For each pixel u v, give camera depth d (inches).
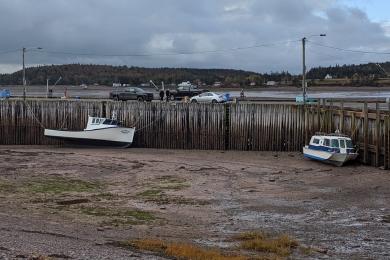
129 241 691.4
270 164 1617.9
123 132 1977.1
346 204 1062.4
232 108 1926.7
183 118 1977.1
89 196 1117.7
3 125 2087.8
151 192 1179.3
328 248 728.3
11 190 1153.4
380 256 689.6
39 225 788.6
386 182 1296.8
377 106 1502.2
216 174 1438.2
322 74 5344.5
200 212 978.1
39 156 1733.5
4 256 551.2
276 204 1062.4
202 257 613.0
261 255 669.3
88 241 674.2
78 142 2003.0
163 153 1866.4
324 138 1606.8
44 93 3966.5
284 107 1883.6
